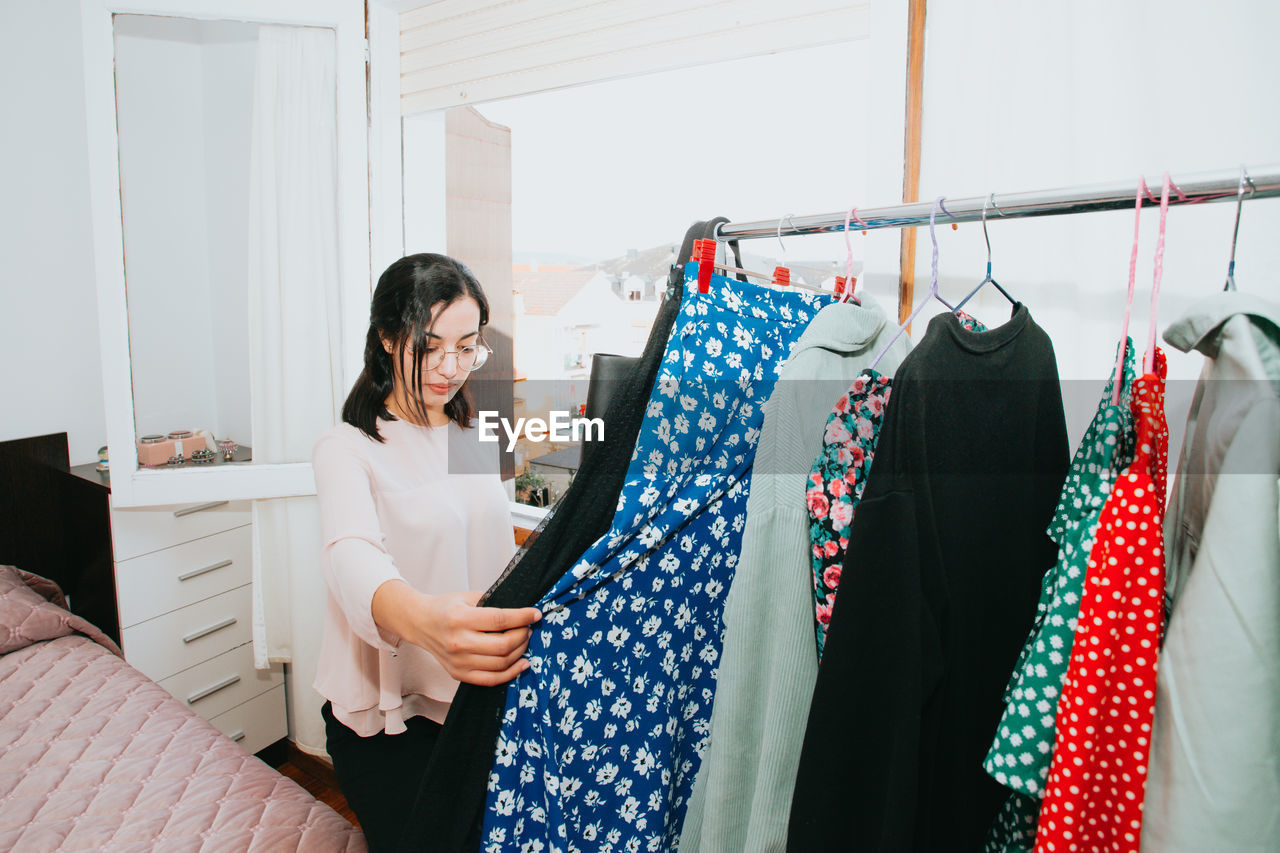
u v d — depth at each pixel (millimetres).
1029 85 1078
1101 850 563
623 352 1957
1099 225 1043
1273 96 945
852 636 612
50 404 2123
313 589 2006
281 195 1893
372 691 1109
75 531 2029
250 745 2207
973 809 724
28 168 2041
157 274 2266
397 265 1100
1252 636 474
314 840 1084
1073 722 560
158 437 1992
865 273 1254
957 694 677
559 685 696
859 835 617
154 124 2227
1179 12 975
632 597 750
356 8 1778
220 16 1721
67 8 2082
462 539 1166
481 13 1717
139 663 1935
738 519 855
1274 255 963
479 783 673
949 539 666
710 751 733
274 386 1968
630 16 1521
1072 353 1095
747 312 792
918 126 1184
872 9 1204
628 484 707
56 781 1184
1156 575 539
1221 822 481
